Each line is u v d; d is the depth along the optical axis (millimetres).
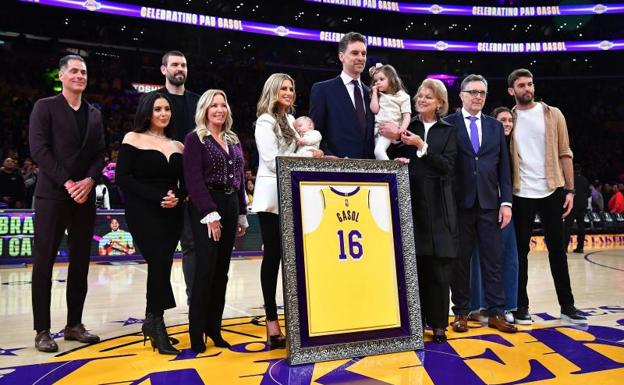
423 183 3117
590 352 2773
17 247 6871
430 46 22562
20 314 3799
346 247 2826
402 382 2301
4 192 8359
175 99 3553
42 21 18203
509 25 24734
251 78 20344
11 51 17156
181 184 2996
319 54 23422
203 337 2961
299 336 2590
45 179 2979
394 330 2814
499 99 24484
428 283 3107
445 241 3029
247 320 3664
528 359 2650
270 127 2930
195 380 2320
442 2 23594
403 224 3000
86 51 18719
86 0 16219
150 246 2826
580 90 23297
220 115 2906
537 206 3695
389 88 3256
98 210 7441
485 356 2709
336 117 3158
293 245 2689
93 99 16172
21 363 2580
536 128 3652
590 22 24141
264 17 22500
